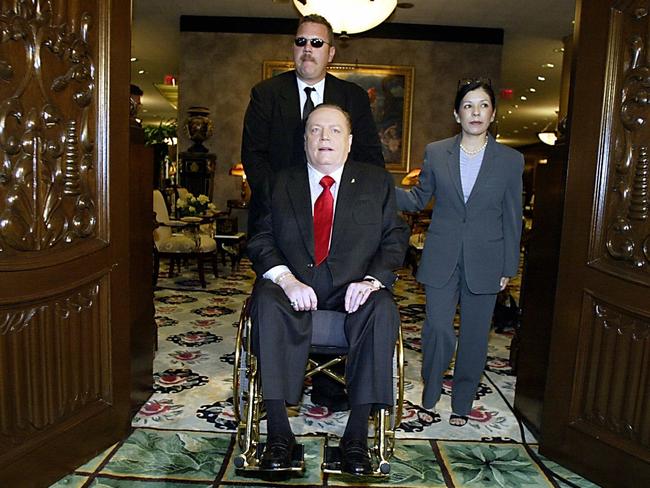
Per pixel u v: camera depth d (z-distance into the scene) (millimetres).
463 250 2383
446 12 7125
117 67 2104
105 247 2107
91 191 2051
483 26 7645
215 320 4352
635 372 1896
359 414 1920
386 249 2127
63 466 1943
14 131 1702
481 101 2283
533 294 2516
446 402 2783
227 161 7957
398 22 7621
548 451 2199
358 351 1896
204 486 1907
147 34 8586
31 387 1812
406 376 3156
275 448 1827
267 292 1923
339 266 2066
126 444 2215
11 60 1676
